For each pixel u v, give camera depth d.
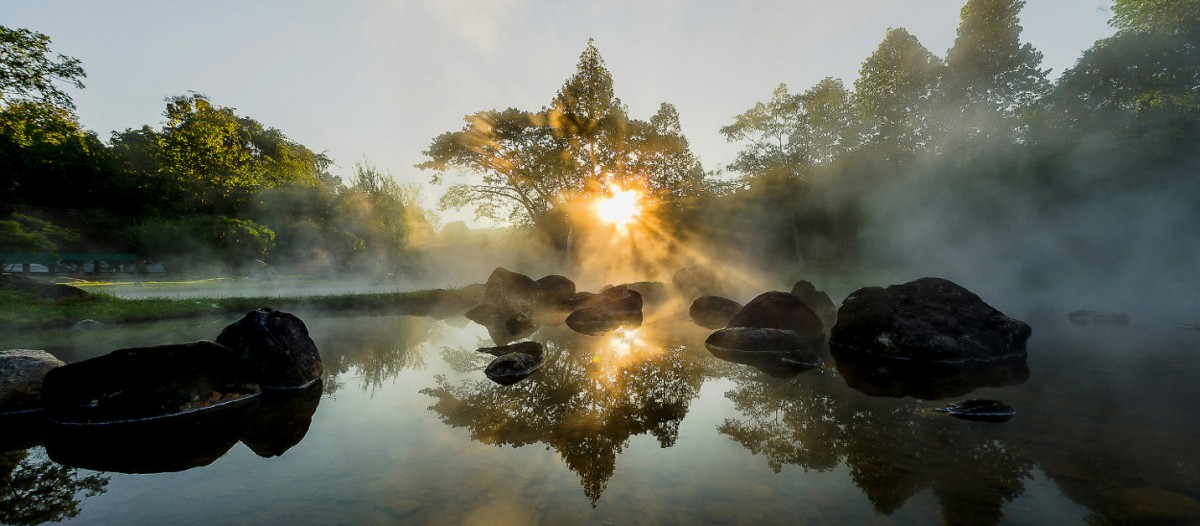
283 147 45.78
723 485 2.91
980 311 7.64
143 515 2.62
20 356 4.98
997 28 28.36
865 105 32.09
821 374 6.04
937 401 4.77
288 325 5.95
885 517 2.50
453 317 12.59
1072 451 3.39
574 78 30.28
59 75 18.59
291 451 3.56
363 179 34.22
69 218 32.06
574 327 10.76
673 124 31.80
